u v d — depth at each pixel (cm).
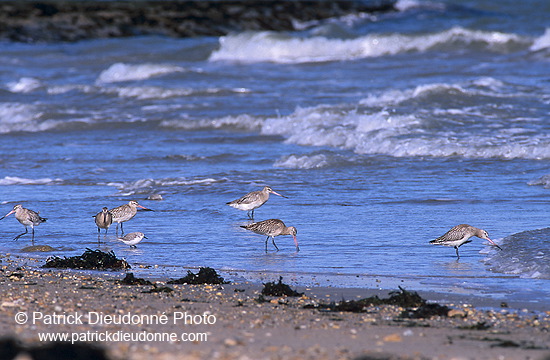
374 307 1716
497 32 7788
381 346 1310
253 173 3850
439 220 2792
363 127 4775
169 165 4184
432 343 1342
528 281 1969
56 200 3403
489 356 1241
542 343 1356
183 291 1912
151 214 3106
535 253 2206
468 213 2891
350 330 1452
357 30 9031
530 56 7288
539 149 4009
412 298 1752
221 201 3319
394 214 2931
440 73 6681
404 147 4212
